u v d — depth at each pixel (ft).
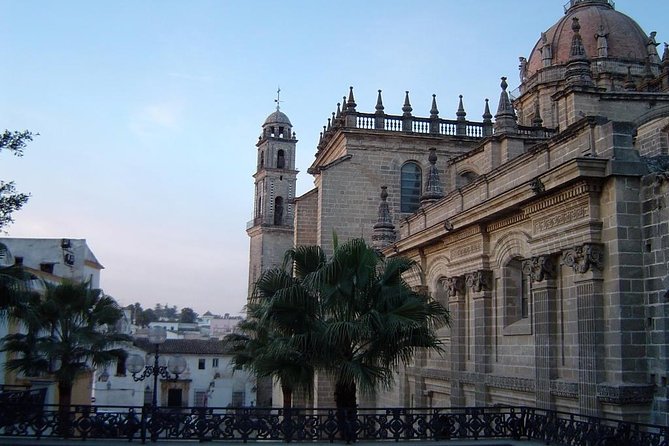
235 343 125.80
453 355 87.20
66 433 57.62
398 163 138.51
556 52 148.46
